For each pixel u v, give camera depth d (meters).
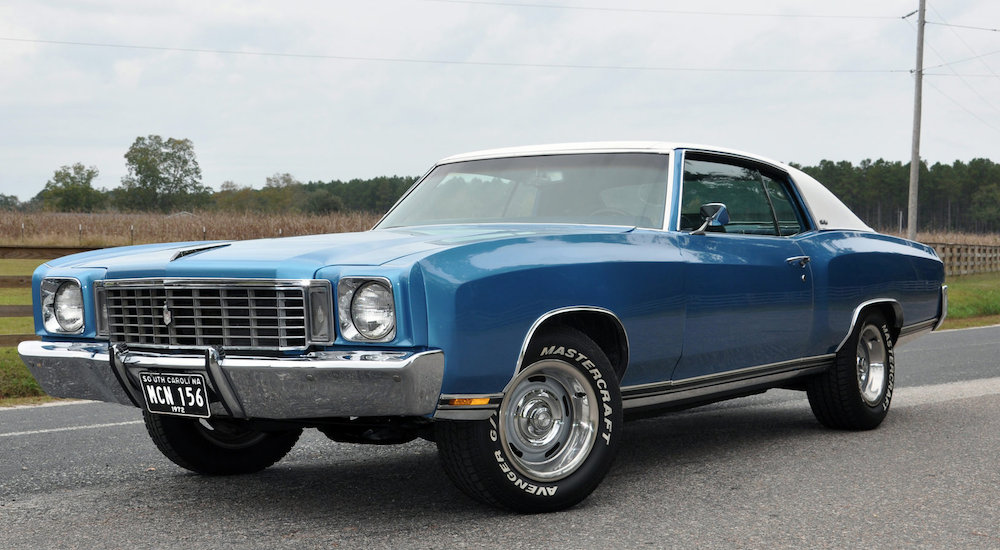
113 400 3.60
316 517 3.51
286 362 2.99
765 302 4.46
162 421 4.08
